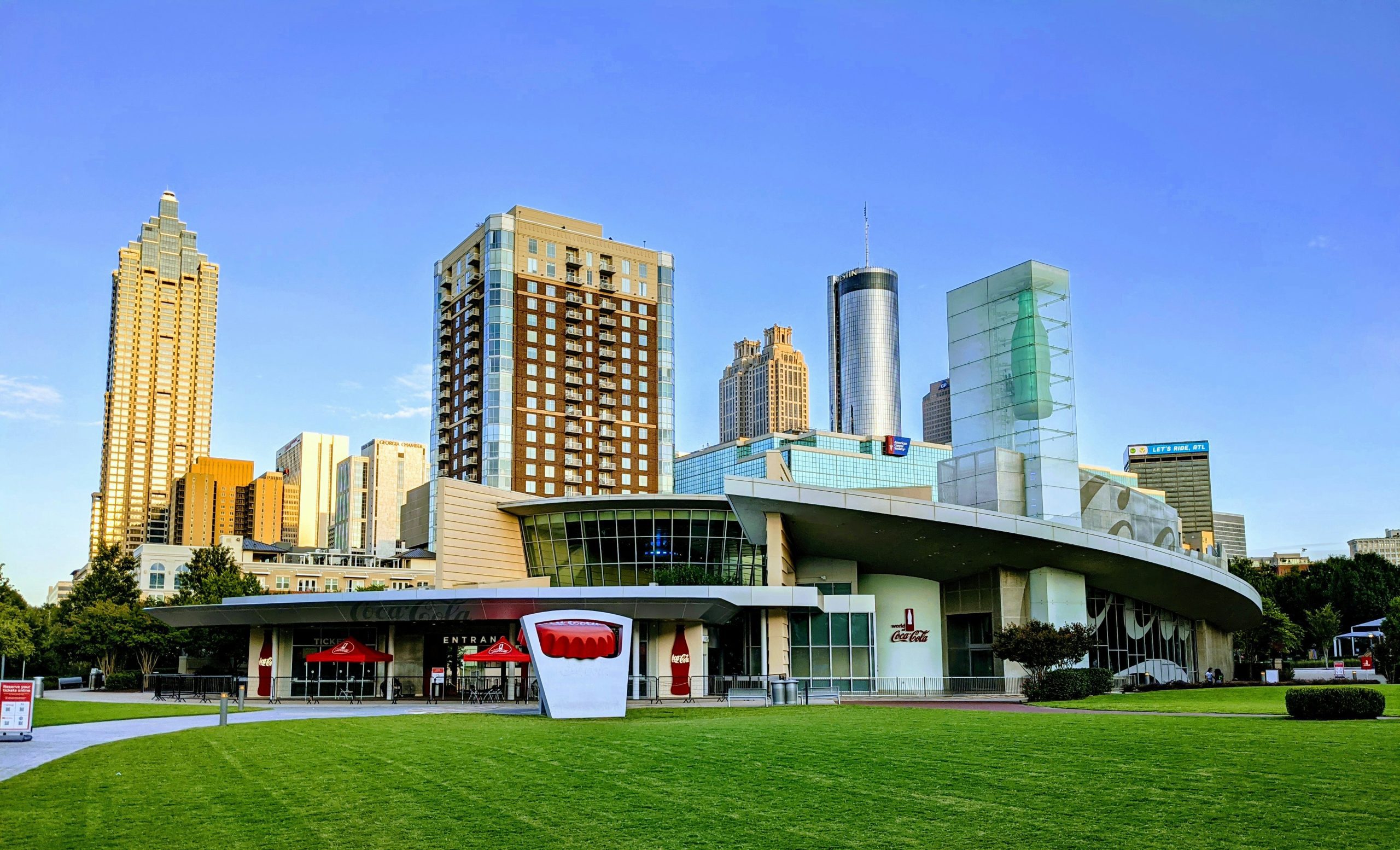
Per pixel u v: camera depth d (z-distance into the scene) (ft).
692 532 233.55
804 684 177.68
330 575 431.43
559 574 238.68
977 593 213.87
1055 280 231.09
